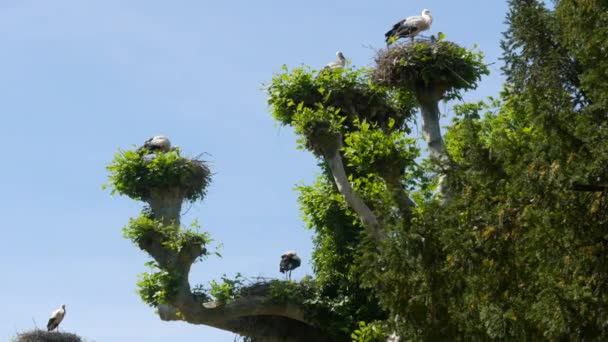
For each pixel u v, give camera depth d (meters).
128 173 29.69
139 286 28.20
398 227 17.05
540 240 15.22
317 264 30.14
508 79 17.11
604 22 16.09
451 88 24.44
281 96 27.89
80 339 35.25
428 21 27.39
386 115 28.58
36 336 34.31
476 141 16.59
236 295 28.77
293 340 29.97
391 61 24.41
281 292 28.62
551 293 14.80
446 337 16.92
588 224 15.06
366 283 17.39
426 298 16.70
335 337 29.08
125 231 28.66
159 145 31.67
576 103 16.50
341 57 29.77
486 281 16.05
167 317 28.52
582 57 16.11
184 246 27.95
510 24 17.11
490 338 16.47
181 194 30.08
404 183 26.23
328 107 26.83
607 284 14.92
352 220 29.55
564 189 15.05
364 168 23.86
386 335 24.38
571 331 14.80
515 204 15.76
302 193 30.14
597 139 15.12
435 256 16.67
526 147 16.09
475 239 16.08
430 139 23.91
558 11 16.59
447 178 16.91
